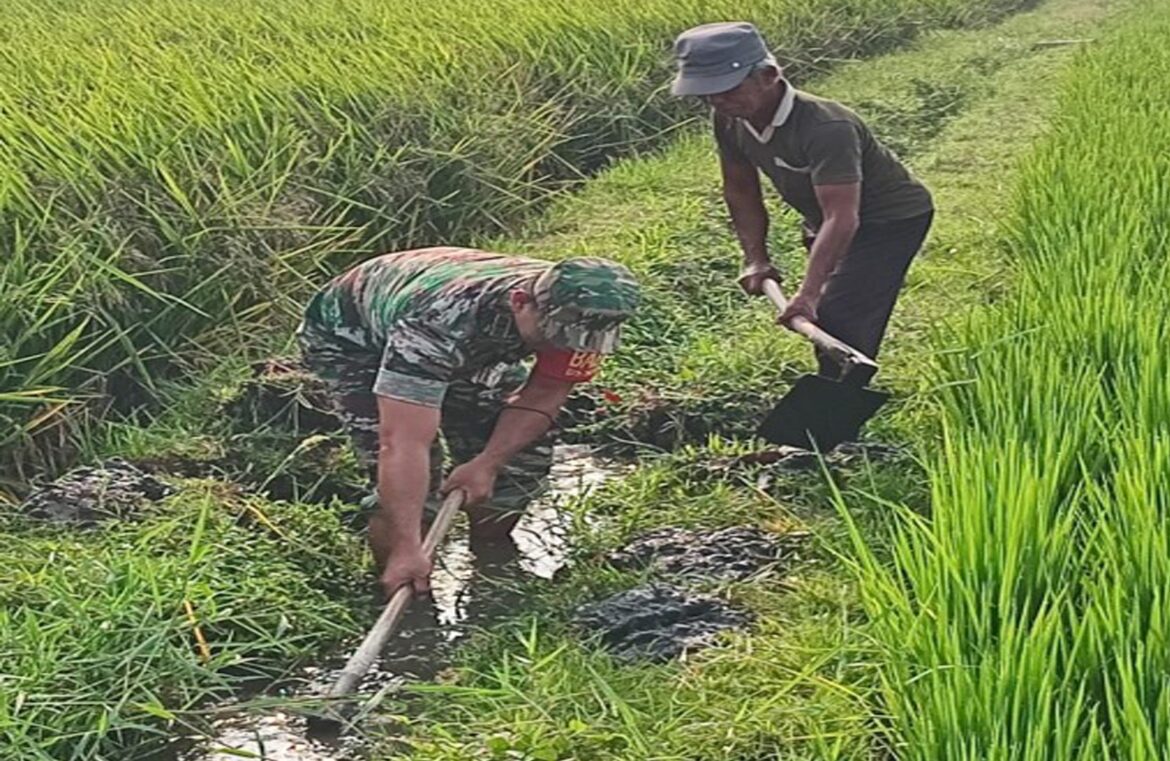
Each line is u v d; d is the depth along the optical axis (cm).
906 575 452
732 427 671
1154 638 358
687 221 976
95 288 686
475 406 534
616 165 1187
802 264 923
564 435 677
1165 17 1964
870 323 607
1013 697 347
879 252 602
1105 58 1480
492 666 451
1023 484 418
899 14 1906
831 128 558
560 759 403
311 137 921
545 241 964
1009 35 1980
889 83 1529
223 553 516
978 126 1337
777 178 582
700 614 484
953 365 613
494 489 552
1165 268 658
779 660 443
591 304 445
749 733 405
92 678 436
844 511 457
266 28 1266
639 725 415
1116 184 831
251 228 785
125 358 698
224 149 845
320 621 497
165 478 586
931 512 550
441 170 960
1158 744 334
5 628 445
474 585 538
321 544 547
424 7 1379
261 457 624
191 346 733
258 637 485
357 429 520
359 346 517
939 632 377
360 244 894
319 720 445
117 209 737
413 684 461
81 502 554
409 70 1061
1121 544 407
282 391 663
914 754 362
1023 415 512
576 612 493
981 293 837
